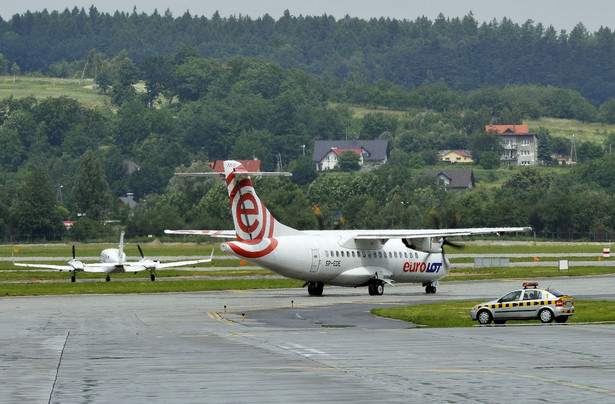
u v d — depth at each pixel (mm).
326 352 98250
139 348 102875
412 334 117750
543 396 71000
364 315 147625
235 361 91250
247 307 164000
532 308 133625
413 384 76812
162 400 70375
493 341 108562
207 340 110938
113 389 75188
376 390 73938
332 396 71438
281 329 125125
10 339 113000
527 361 90375
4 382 78938
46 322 135750
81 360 92875
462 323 134625
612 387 75000
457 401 69125
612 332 119188
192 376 81688
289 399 70375
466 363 89000
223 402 69438
